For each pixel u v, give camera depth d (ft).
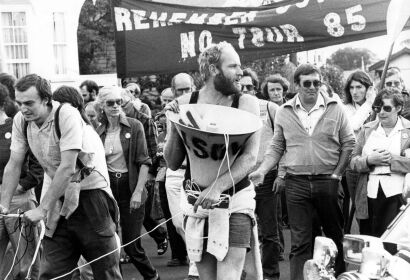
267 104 31.99
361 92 35.58
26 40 78.64
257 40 40.83
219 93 20.84
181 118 20.57
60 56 80.69
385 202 28.07
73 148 22.24
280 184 30.71
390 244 17.71
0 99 27.81
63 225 23.20
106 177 23.59
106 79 80.74
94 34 102.27
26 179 27.61
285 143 28.96
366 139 28.68
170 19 41.06
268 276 31.63
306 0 40.29
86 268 27.91
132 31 41.14
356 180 31.55
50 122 22.61
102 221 23.36
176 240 35.58
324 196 27.96
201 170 20.47
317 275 16.84
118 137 31.09
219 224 20.43
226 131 20.08
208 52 20.59
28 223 23.24
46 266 23.26
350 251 17.52
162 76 88.38
